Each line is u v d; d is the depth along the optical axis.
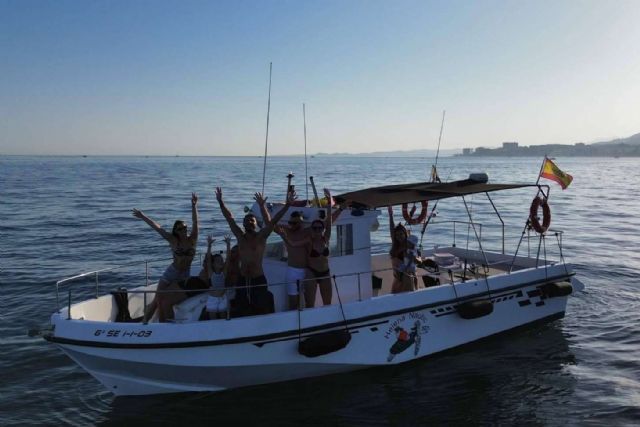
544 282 11.19
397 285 9.67
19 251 21.17
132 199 45.50
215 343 7.56
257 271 8.02
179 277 8.29
